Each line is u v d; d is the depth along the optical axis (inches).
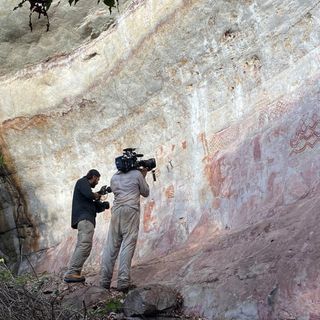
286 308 169.0
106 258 252.8
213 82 298.2
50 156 420.8
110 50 357.4
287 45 257.0
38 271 400.2
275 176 240.4
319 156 220.7
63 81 390.6
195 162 304.2
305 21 247.3
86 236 273.1
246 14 273.7
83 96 382.6
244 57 279.1
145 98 342.0
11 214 440.5
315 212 194.7
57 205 422.0
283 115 250.8
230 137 282.8
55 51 392.8
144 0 327.0
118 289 241.0
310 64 244.8
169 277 241.1
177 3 303.4
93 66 371.6
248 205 249.8
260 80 271.7
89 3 361.7
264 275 185.9
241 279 194.4
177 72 318.0
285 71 257.9
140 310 206.2
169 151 327.9
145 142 350.3
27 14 384.5
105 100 369.1
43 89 403.2
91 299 235.0
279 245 194.7
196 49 302.5
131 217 250.7
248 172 258.8
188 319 200.5
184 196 303.4
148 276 258.1
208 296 202.2
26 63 407.2
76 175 409.1
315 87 238.5
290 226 201.6
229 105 288.8
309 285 167.3
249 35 274.7
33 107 411.2
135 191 254.5
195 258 241.1
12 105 421.4
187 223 291.6
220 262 220.1
